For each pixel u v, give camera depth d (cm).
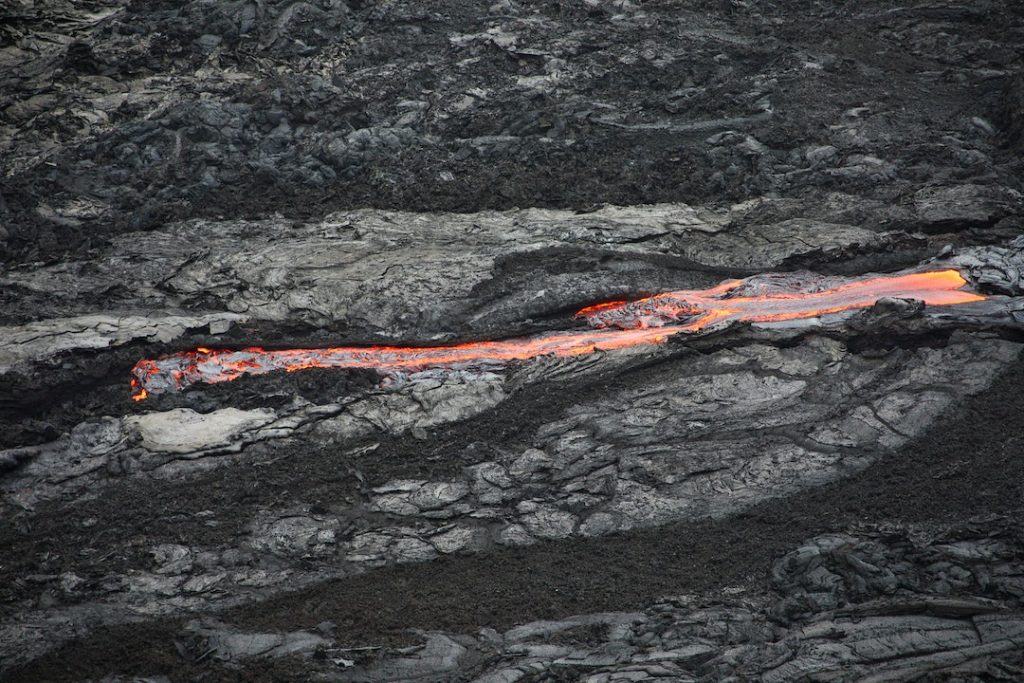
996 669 4869
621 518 6247
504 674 5206
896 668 4959
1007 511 5891
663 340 7406
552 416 7012
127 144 9494
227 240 8469
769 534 6000
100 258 8250
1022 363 6994
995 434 6506
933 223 8338
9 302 7850
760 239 8338
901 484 6225
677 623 5431
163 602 5822
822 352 7206
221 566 6041
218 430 6956
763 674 5025
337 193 9000
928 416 6694
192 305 7888
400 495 6488
